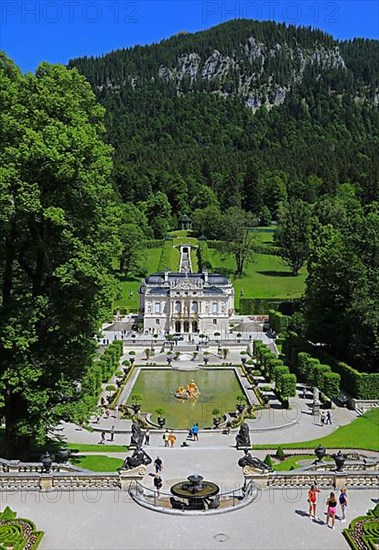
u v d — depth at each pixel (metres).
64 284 53.59
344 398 96.44
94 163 55.25
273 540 41.06
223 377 119.88
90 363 60.03
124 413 89.00
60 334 59.09
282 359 131.38
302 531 42.47
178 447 68.12
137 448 51.91
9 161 52.25
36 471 52.94
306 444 72.81
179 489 47.59
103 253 55.31
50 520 44.09
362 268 109.00
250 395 102.62
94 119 60.50
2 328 53.84
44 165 51.94
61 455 54.62
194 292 167.50
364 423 85.38
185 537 41.47
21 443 59.28
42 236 57.59
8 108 55.00
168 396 103.69
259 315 187.00
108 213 57.59
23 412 58.66
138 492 48.75
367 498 48.34
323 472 51.06
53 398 57.72
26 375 53.81
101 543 40.56
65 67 57.53
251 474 50.53
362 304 101.62
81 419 56.12
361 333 103.25
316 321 118.06
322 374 98.38
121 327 173.00
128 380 114.94
